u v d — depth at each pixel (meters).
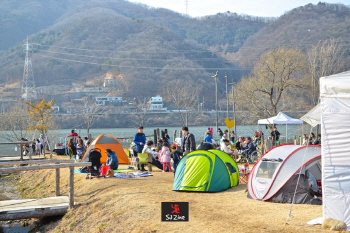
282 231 6.41
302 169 8.93
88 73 176.88
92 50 192.25
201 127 94.31
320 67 36.19
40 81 165.62
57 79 169.88
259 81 36.22
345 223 6.59
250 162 18.05
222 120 97.88
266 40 174.00
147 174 13.93
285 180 9.00
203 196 10.01
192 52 164.62
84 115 70.62
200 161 10.95
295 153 9.26
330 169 6.87
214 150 12.30
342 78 6.84
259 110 37.19
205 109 106.12
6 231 10.36
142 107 89.62
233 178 11.60
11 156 23.70
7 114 45.50
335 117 6.91
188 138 13.51
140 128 15.77
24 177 18.89
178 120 100.88
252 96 36.56
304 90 39.25
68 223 9.83
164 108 108.38
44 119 28.52
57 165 10.41
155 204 8.98
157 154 15.84
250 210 8.20
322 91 7.08
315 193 9.30
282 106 40.53
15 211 10.01
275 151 9.84
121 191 10.84
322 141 7.01
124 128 104.62
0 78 174.25
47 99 129.00
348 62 38.94
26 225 10.84
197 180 10.73
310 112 11.70
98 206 10.11
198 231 6.75
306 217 7.37
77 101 129.88
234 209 8.33
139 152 15.59
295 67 35.06
